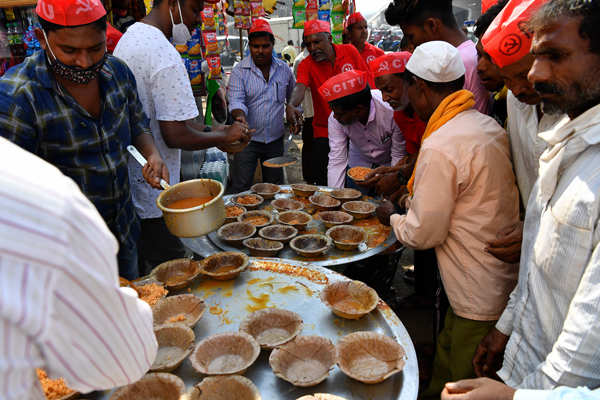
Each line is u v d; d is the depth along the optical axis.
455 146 1.52
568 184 0.97
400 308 2.82
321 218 2.32
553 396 0.84
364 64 4.00
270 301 1.56
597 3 0.79
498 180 1.54
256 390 1.09
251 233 2.11
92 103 1.65
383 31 14.72
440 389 1.86
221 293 1.61
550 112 0.96
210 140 2.21
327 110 3.99
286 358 1.25
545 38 0.87
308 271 1.71
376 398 1.12
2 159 0.52
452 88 1.66
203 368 1.18
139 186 2.15
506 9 1.31
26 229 0.49
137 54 1.95
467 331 1.67
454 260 1.66
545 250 1.04
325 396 1.07
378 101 2.82
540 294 1.10
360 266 2.20
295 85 3.98
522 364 1.21
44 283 0.50
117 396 1.09
